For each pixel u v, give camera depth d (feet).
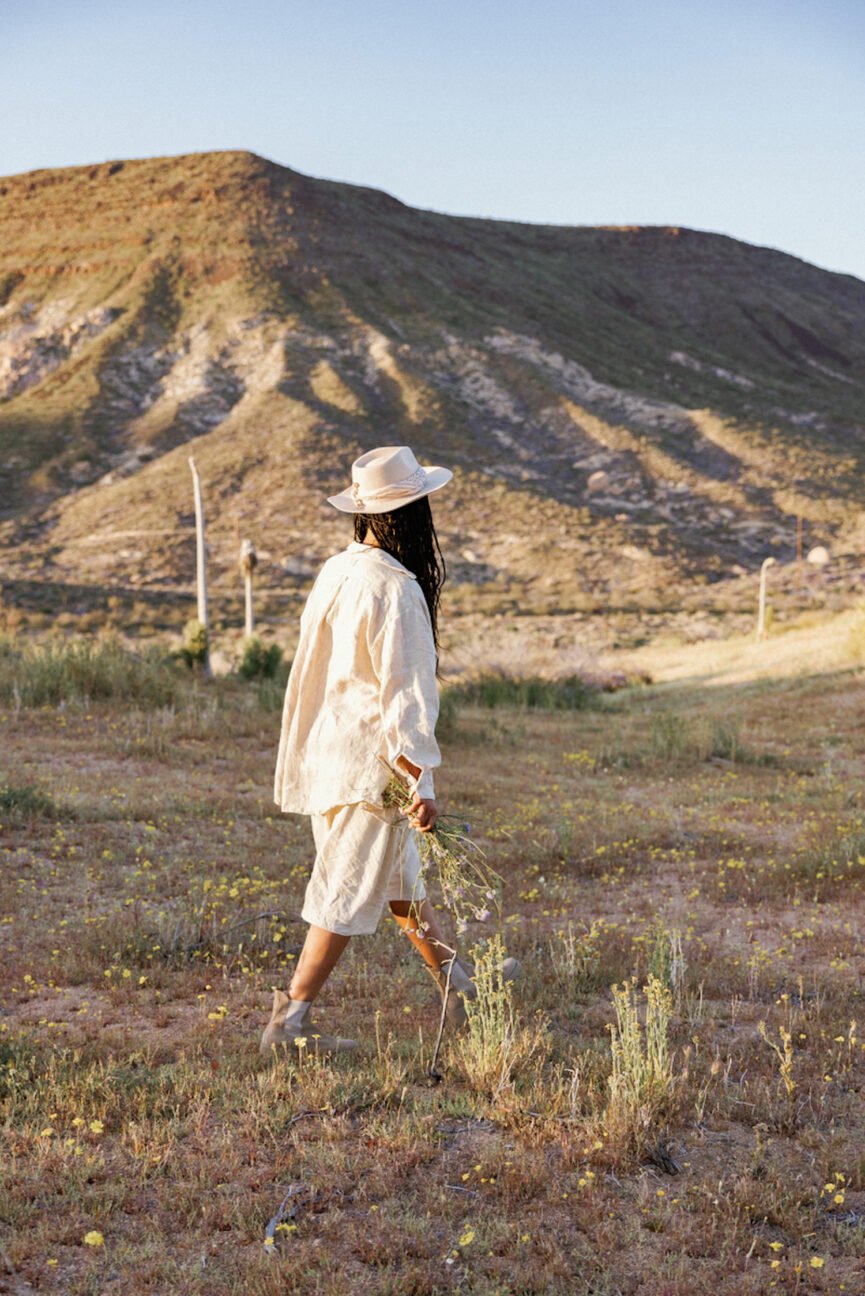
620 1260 9.52
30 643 69.36
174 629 184.03
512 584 233.96
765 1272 9.43
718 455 335.06
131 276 458.91
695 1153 11.66
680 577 236.84
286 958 19.20
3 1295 8.70
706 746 55.11
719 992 18.10
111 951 18.88
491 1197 10.46
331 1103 12.10
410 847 13.61
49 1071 12.83
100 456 324.80
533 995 17.22
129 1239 9.56
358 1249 9.47
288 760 13.26
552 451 335.47
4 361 410.72
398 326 425.69
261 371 377.50
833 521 280.51
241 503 277.44
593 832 33.91
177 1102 12.16
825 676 88.53
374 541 13.07
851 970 19.27
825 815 37.17
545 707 90.53
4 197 528.63
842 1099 13.16
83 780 37.24
